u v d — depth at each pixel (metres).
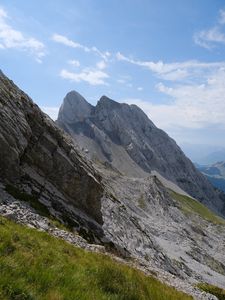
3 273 10.23
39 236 18.67
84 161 45.88
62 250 17.81
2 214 22.66
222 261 122.62
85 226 37.97
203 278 73.31
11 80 44.19
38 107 44.56
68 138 48.31
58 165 40.25
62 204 36.91
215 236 170.25
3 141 32.44
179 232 117.62
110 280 14.20
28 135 36.97
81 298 10.98
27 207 28.61
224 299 41.62
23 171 35.50
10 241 13.78
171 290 21.80
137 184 166.88
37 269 11.72
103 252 29.19
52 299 10.10
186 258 89.19
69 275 12.59
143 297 14.60
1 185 29.92
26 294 9.74
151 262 49.81
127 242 49.94
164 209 154.88
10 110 35.84
